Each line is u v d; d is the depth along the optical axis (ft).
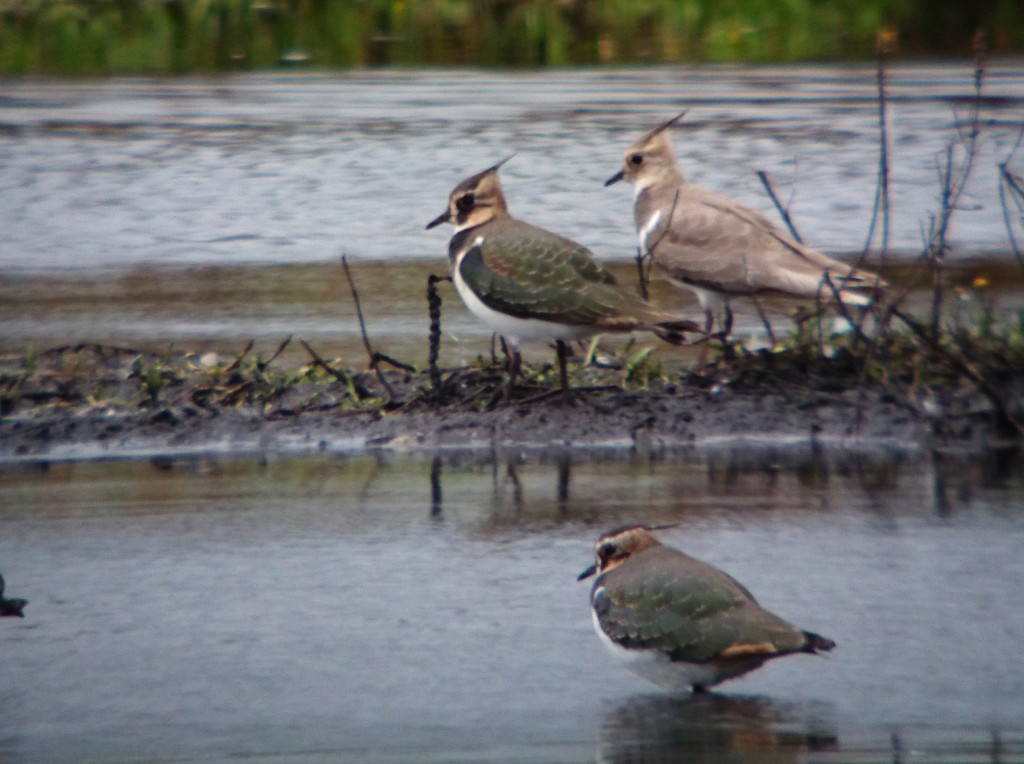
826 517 36.60
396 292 60.18
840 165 78.28
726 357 47.14
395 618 30.99
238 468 41.60
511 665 28.86
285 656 29.22
